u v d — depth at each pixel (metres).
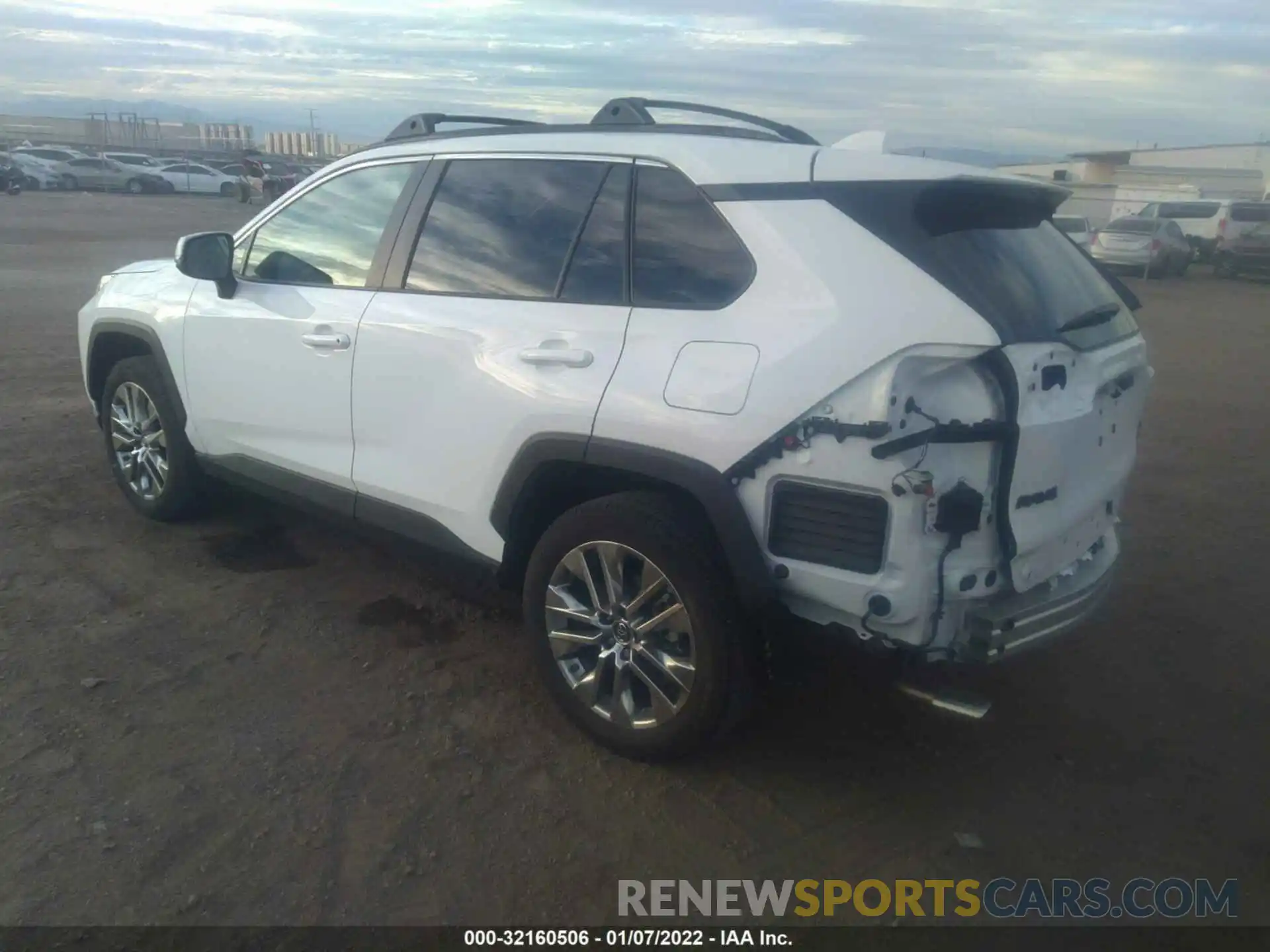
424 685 4.12
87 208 34.78
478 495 3.87
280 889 2.98
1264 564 5.80
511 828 3.30
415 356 4.02
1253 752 3.93
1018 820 3.48
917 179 3.24
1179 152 52.00
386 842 3.20
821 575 3.11
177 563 5.12
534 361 3.62
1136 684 4.42
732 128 3.88
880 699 4.20
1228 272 26.33
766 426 3.11
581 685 3.70
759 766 3.69
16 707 3.79
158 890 2.94
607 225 3.67
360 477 4.32
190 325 5.00
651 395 3.33
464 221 4.07
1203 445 8.45
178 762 3.53
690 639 3.39
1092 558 3.70
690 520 3.42
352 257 4.43
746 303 3.27
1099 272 3.95
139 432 5.54
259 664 4.22
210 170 48.12
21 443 6.93
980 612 3.16
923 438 2.95
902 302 3.03
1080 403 3.30
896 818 3.46
